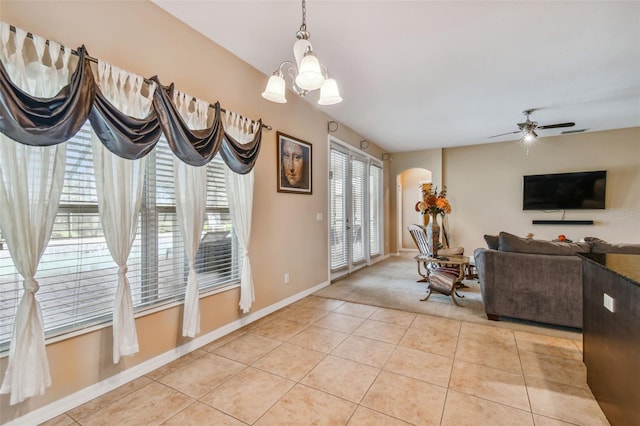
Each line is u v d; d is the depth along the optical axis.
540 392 1.87
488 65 3.02
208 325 2.61
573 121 4.86
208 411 1.73
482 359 2.28
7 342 1.55
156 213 2.22
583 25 2.38
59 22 1.69
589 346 1.87
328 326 2.94
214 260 2.69
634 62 2.96
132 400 1.83
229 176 2.67
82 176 1.80
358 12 2.21
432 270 4.38
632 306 1.31
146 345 2.14
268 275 3.30
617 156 5.45
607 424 1.58
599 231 5.57
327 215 4.46
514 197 6.23
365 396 1.85
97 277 1.88
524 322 3.00
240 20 2.33
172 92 2.12
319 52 2.77
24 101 1.40
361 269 5.65
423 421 1.63
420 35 2.51
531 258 2.85
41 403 1.63
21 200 1.49
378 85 3.48
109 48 1.91
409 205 8.15
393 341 2.60
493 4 2.14
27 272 1.51
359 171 5.70
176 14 2.27
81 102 1.57
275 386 1.96
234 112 2.79
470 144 6.48
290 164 3.62
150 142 1.90
